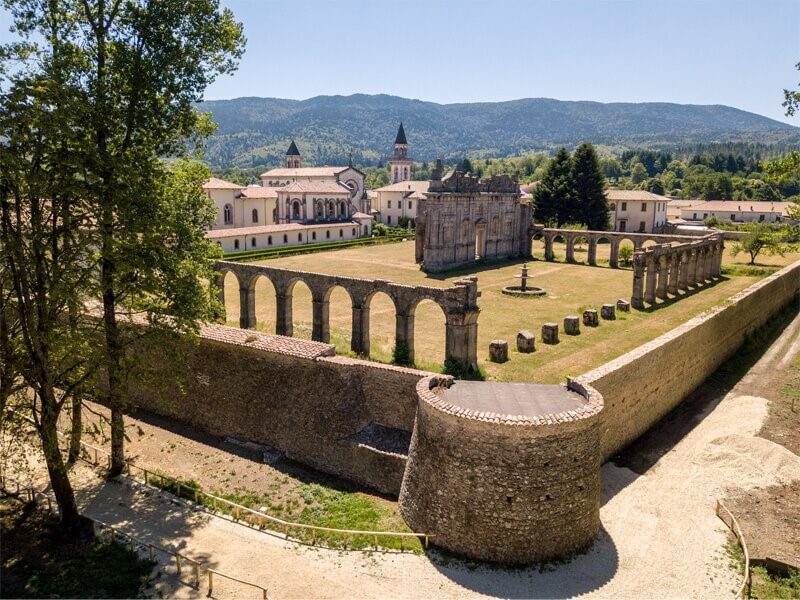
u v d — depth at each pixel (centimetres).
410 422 2933
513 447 2172
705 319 4184
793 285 7056
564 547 2212
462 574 2134
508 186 9875
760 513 2516
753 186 19725
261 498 2697
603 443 2908
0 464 2812
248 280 4978
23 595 2023
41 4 2558
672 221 15500
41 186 2200
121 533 2406
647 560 2208
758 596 2014
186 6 2700
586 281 7850
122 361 2884
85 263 2727
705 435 3309
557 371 4084
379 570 2158
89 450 3175
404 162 19738
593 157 12056
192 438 3381
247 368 3372
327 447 2975
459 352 3862
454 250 8825
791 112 3209
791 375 4372
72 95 2284
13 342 2481
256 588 2050
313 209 12488
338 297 6625
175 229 2742
